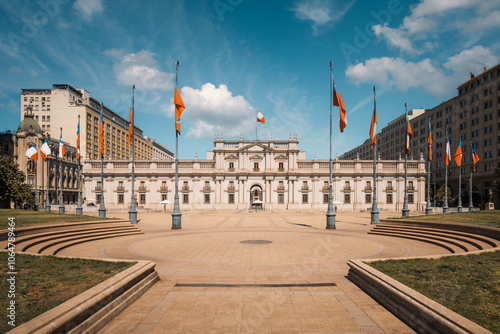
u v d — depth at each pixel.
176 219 31.86
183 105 31.14
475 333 5.89
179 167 83.31
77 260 12.62
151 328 7.66
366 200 82.31
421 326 7.34
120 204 81.62
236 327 7.73
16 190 61.00
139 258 16.38
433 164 96.94
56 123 99.00
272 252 18.08
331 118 32.12
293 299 9.78
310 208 82.12
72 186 97.06
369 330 7.57
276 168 83.81
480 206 65.75
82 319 7.14
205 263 15.14
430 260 12.70
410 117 112.94
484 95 77.12
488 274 10.59
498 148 72.56
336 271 13.49
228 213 65.81
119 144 117.25
